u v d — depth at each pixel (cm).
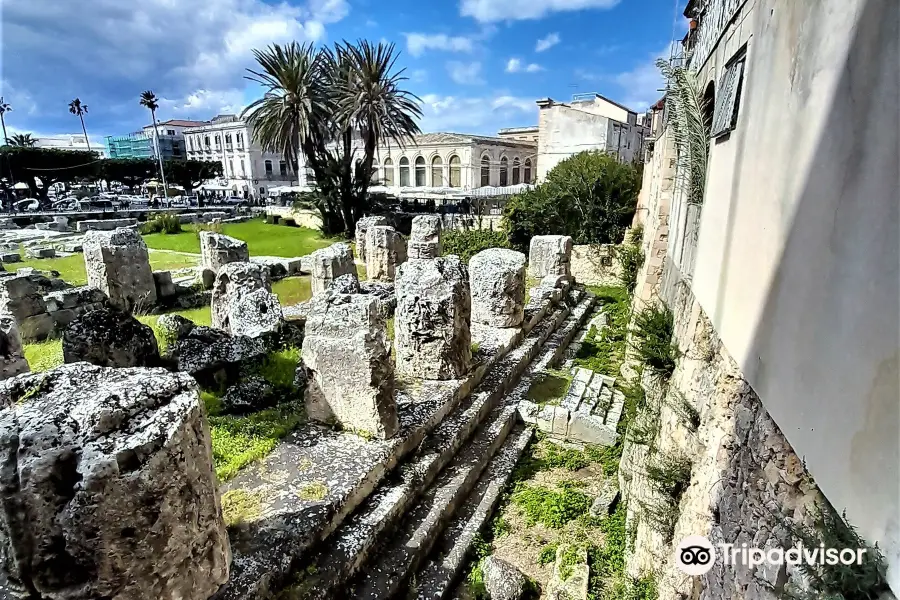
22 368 732
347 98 2867
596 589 527
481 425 773
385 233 1695
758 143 347
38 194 4341
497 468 708
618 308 1502
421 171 4419
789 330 271
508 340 998
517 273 1048
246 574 402
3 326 715
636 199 2022
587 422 781
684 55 916
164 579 306
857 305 201
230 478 527
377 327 597
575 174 2084
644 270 1094
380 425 595
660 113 1264
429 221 1625
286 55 2814
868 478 189
